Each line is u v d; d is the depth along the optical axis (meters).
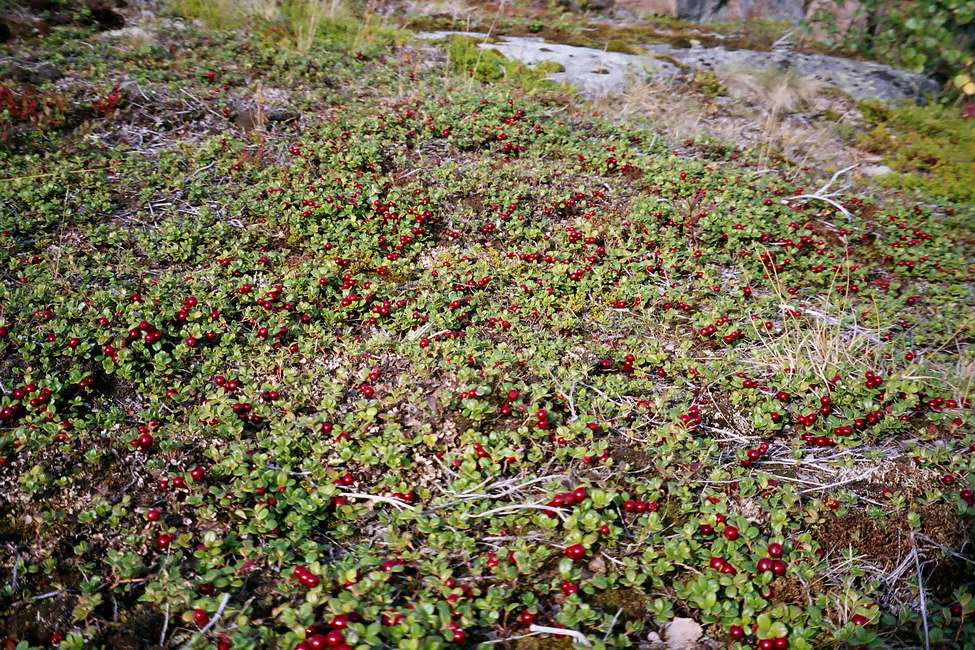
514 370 0.57
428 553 0.44
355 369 0.57
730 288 0.72
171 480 0.47
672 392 0.56
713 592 0.42
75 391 0.52
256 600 0.41
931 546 0.47
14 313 0.57
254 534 0.45
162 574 0.41
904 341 0.67
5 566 0.42
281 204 0.74
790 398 0.58
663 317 0.67
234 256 0.67
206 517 0.45
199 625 0.39
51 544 0.43
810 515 0.47
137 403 0.53
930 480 0.50
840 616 0.42
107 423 0.49
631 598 0.43
